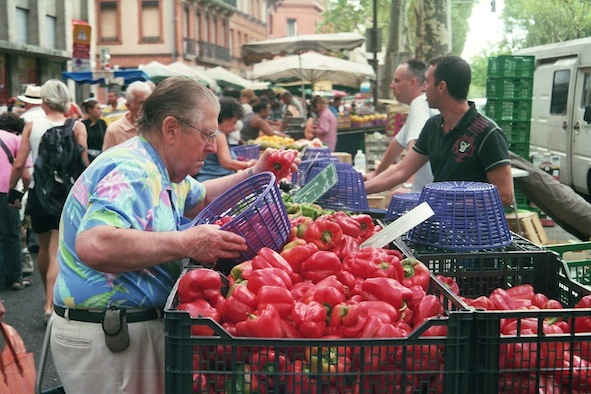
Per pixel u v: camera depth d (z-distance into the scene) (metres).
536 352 2.38
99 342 2.80
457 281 3.55
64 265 2.83
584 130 13.44
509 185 4.51
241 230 2.98
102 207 2.65
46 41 35.00
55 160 6.38
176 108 2.84
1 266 7.79
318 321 2.49
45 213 6.41
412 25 38.19
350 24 42.69
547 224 10.94
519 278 3.51
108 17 50.91
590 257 4.73
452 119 4.68
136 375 2.83
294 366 2.33
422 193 3.77
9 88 31.94
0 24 31.02
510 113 11.71
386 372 2.33
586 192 13.55
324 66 19.84
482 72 48.56
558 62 14.58
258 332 2.46
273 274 2.70
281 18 83.50
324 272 2.91
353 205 5.10
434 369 2.38
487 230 3.59
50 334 2.97
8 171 7.71
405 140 6.27
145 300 2.81
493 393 2.35
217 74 26.08
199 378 2.35
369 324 2.49
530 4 24.50
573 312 2.37
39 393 3.00
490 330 2.33
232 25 67.19
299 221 3.28
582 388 2.44
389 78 27.16
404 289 2.72
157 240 2.69
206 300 2.65
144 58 51.19
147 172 2.79
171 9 50.56
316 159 6.08
